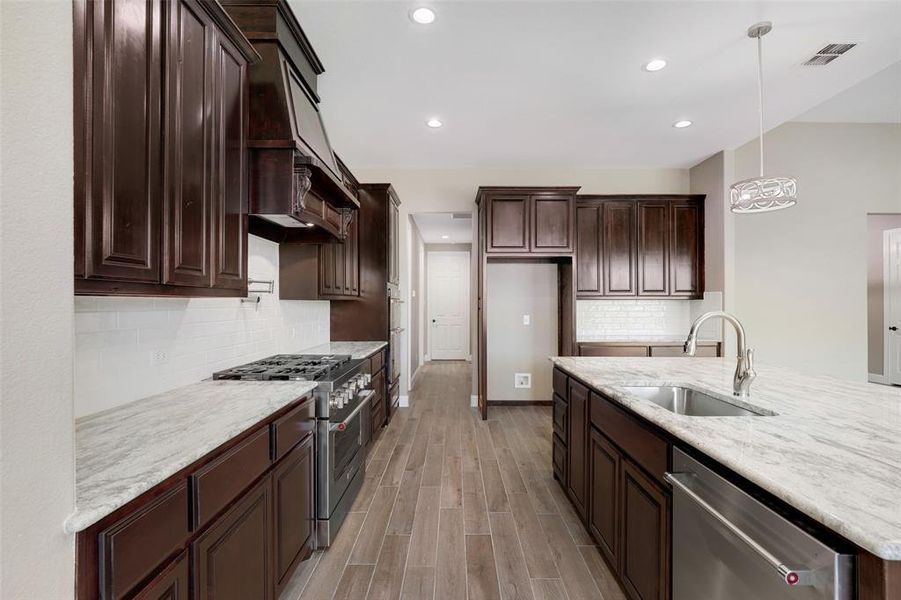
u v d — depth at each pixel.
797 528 0.79
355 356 2.79
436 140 3.88
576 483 2.28
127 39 1.04
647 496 1.43
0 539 0.60
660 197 4.42
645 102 3.12
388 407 4.03
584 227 4.41
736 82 2.83
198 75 1.35
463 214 5.03
